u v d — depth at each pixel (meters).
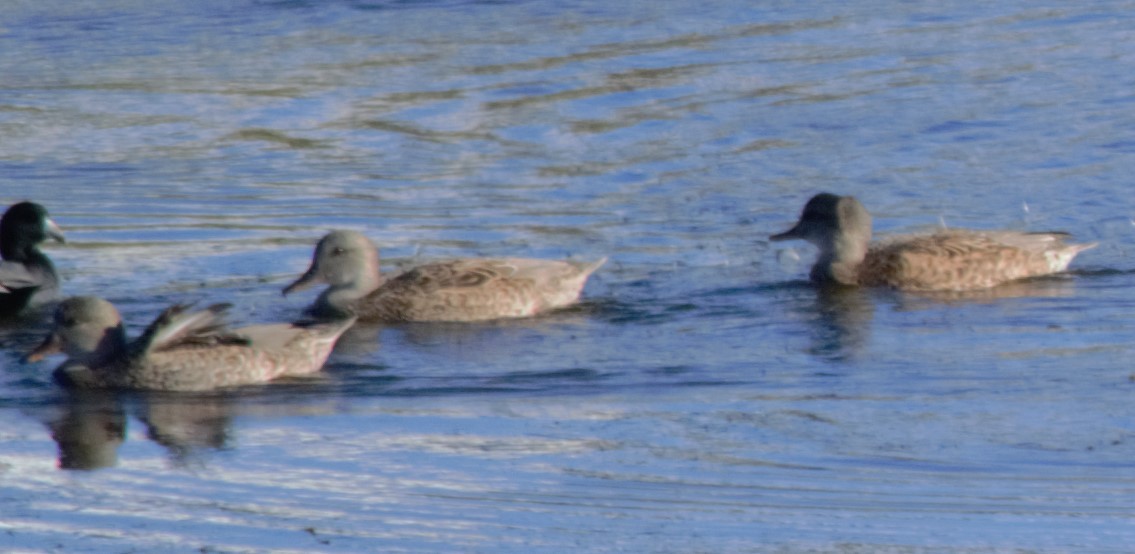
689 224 20.61
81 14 36.19
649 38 32.53
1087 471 12.05
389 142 25.23
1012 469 12.12
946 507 11.41
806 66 29.69
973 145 24.09
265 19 35.47
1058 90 27.19
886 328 16.16
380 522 11.22
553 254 19.34
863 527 11.02
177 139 25.69
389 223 20.86
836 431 13.05
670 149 24.38
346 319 16.83
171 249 19.83
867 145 24.27
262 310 17.22
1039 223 20.38
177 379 14.42
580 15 35.19
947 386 14.20
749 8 35.53
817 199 18.28
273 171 23.70
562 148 24.64
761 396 14.00
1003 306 16.97
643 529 11.09
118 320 14.83
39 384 14.70
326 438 13.05
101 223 21.05
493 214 21.20
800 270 18.62
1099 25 32.53
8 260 17.83
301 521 11.27
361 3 37.12
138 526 11.20
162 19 35.66
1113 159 23.03
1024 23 33.03
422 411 13.71
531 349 15.60
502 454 12.60
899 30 32.81
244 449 12.80
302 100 28.09
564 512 11.37
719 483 11.89
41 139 25.69
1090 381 14.25
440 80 29.30
